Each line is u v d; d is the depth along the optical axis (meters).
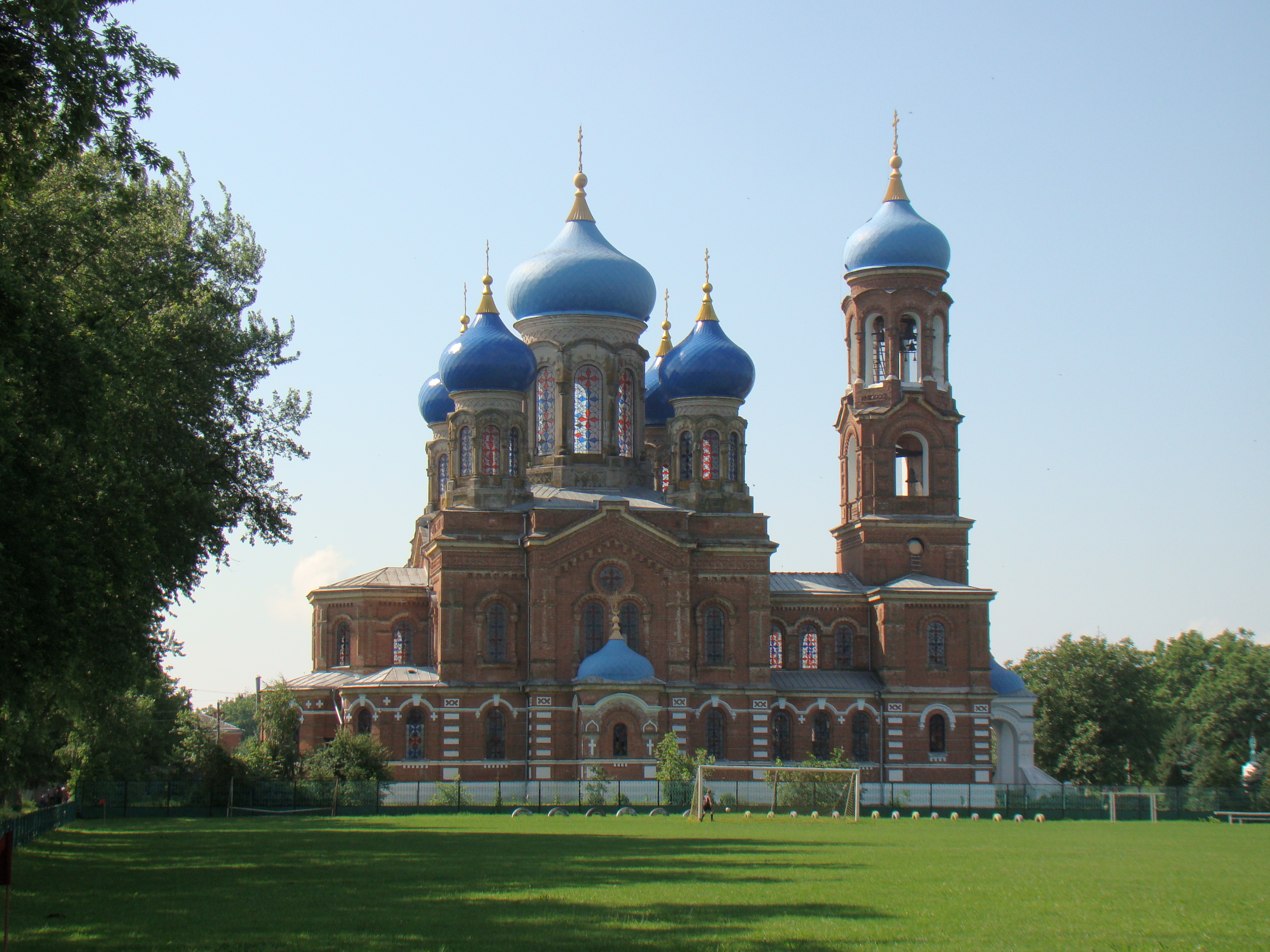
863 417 129.88
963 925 37.53
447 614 116.88
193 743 126.75
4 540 43.59
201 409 61.34
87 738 102.12
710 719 119.75
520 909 40.72
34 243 50.94
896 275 130.38
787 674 125.25
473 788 109.12
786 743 122.81
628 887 46.97
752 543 121.56
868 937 35.19
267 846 67.88
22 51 38.66
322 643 125.31
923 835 79.81
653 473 131.38
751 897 44.00
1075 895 44.97
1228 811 113.31
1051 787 122.31
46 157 40.09
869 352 131.62
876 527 128.38
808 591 127.62
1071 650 158.75
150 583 57.91
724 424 123.69
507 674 117.62
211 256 65.25
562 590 117.31
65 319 47.28
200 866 56.44
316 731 121.19
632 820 96.44
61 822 88.88
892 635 124.69
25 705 55.38
